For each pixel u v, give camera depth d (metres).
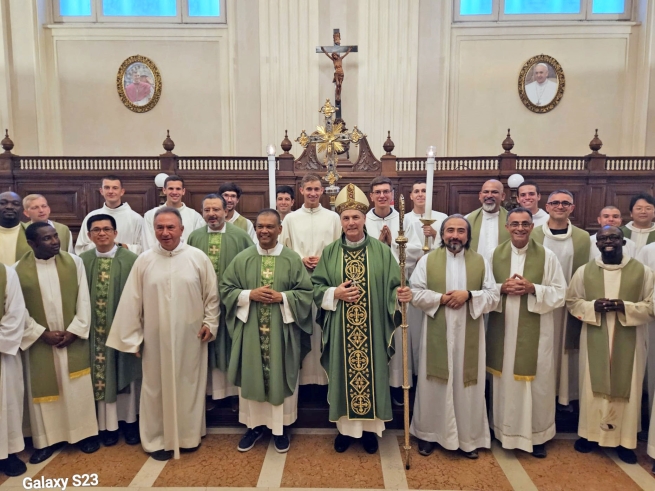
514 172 6.43
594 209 6.46
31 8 8.14
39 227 2.88
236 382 3.01
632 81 8.30
